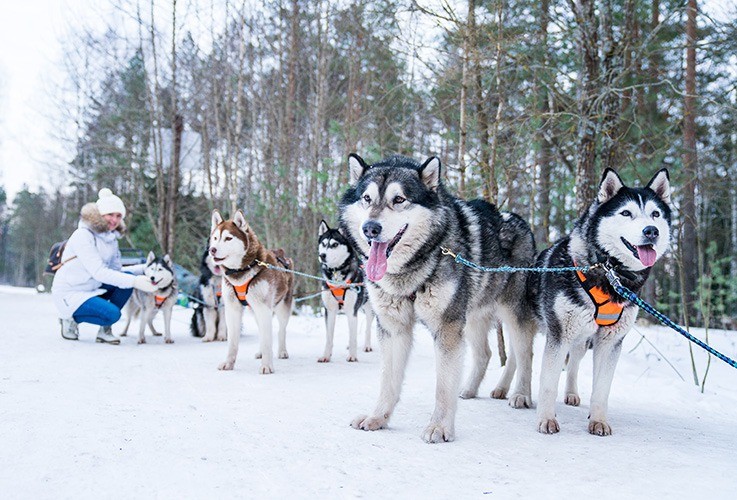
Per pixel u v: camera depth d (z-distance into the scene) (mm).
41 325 7949
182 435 2771
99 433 2736
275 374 4816
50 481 2113
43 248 36125
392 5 6141
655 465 2525
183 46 17344
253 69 15734
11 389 3668
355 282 5852
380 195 3055
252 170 16453
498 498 2090
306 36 15836
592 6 5719
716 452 2768
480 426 3246
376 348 6848
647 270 3232
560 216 8586
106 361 5082
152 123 15547
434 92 7523
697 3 6824
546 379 3229
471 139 6652
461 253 3248
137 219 17906
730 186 11430
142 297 6930
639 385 4590
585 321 3195
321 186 13844
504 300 4000
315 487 2168
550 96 6266
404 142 8938
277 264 5715
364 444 2785
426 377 4809
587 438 3014
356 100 13438
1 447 2475
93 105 20531
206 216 17172
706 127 11328
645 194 3172
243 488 2125
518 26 6355
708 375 5102
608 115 5523
